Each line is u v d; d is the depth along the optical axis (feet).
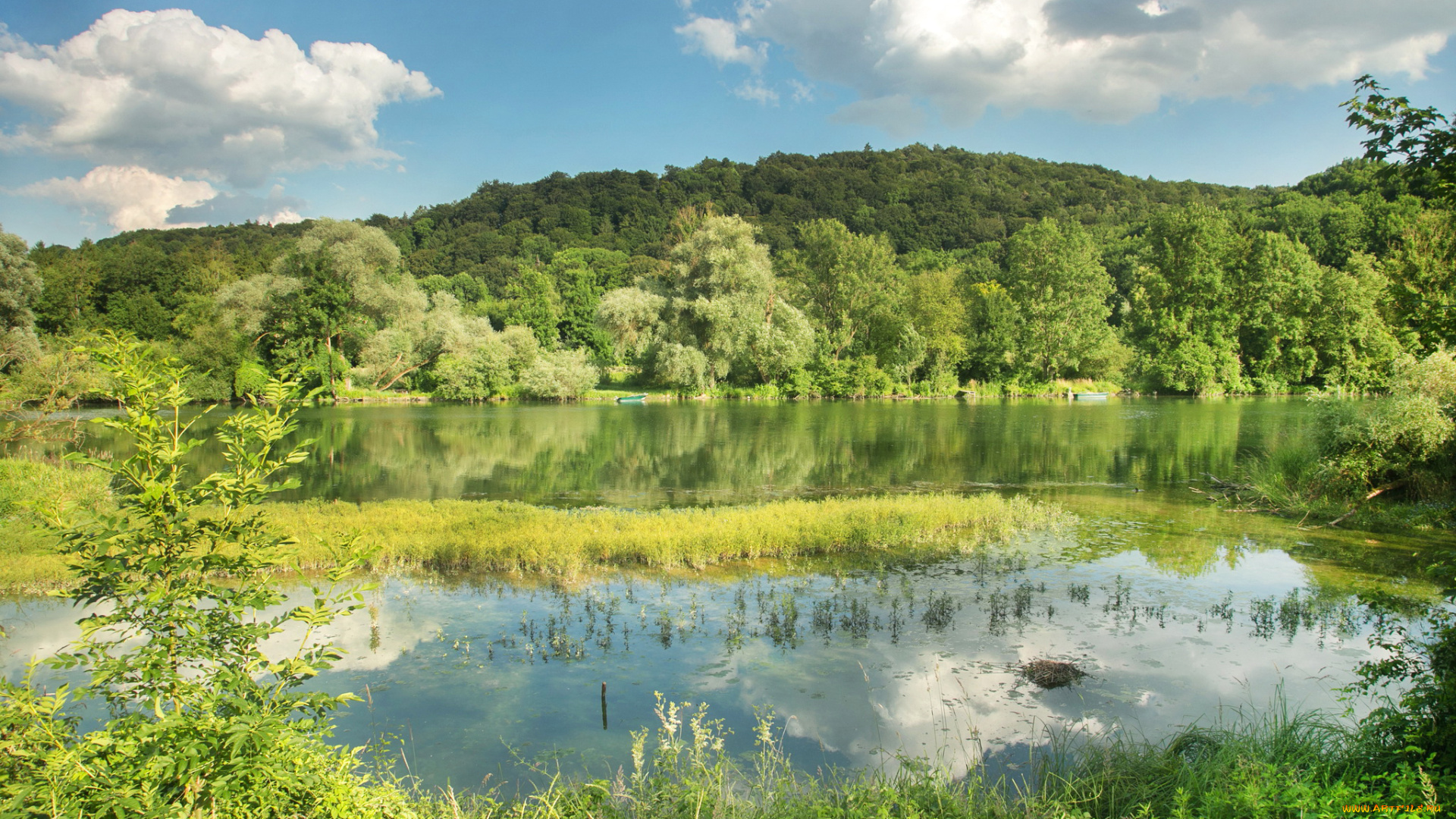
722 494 73.31
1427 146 19.99
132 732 13.83
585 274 353.51
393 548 46.21
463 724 26.18
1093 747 22.36
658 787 19.65
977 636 33.96
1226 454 95.96
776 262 251.60
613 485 77.92
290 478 16.26
